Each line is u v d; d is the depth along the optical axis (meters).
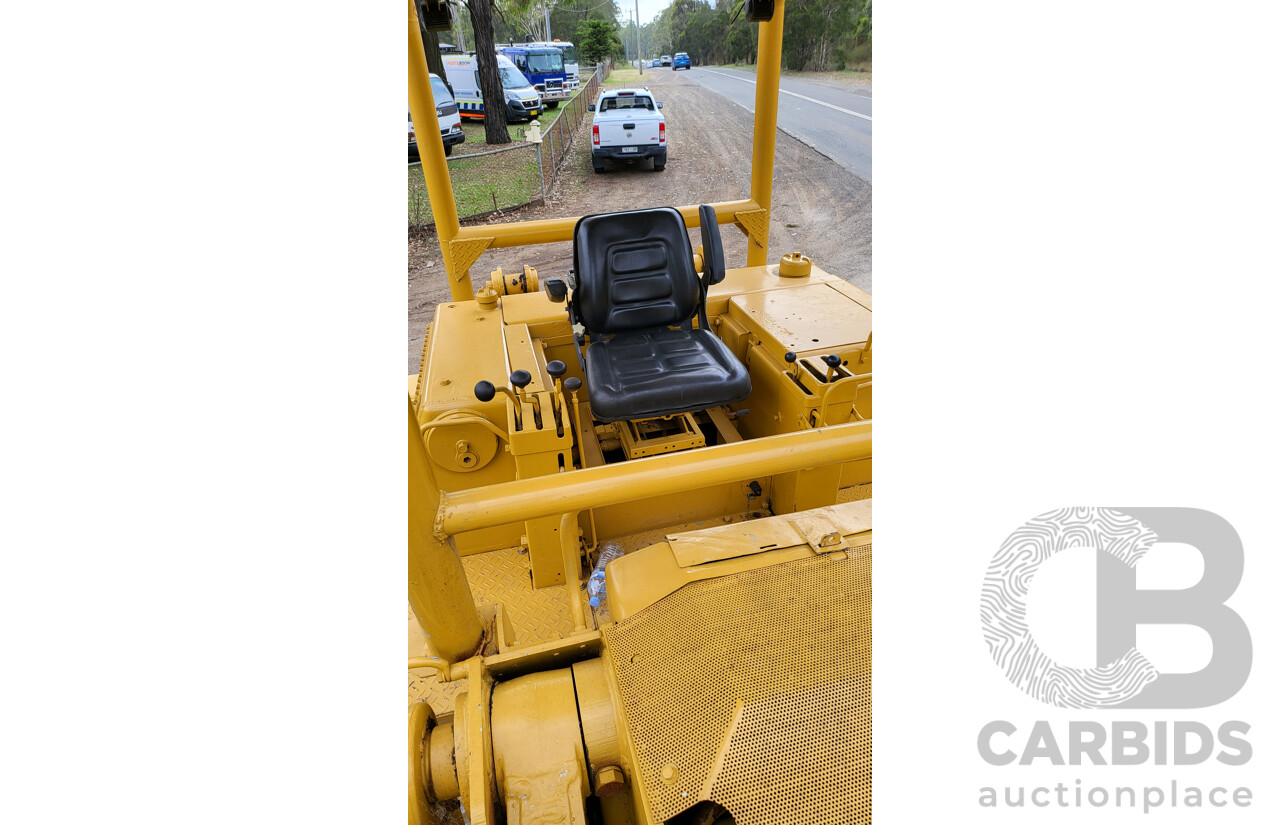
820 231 7.28
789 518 1.29
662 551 1.23
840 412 2.04
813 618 1.03
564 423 1.86
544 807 0.94
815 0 20.66
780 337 2.32
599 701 1.04
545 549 2.01
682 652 1.02
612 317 2.55
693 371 2.29
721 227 7.64
